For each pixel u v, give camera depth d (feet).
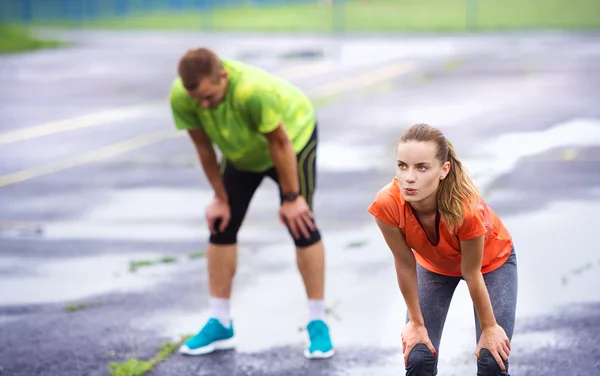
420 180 16.83
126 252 34.73
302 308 28.04
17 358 24.62
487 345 17.98
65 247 35.58
